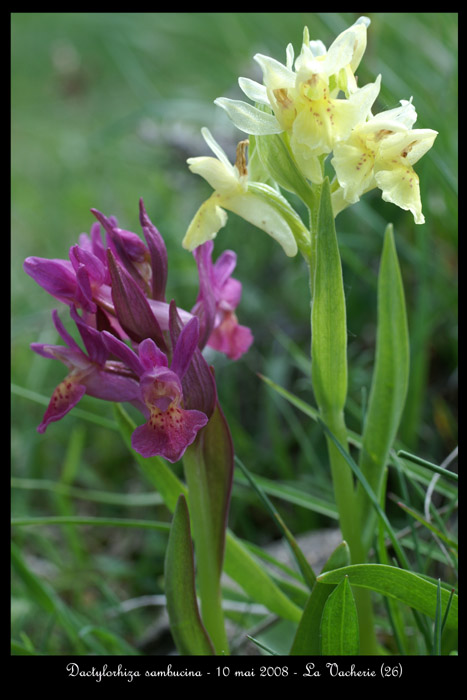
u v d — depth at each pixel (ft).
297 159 0.77
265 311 1.34
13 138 2.47
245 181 0.81
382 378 0.85
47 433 1.30
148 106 1.57
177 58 2.31
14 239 1.89
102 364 0.81
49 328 1.43
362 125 0.76
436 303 1.20
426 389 1.18
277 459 1.14
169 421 0.78
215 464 0.83
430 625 0.85
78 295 0.80
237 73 1.68
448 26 1.42
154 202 1.75
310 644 0.79
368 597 0.84
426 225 1.12
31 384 1.32
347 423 1.15
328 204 0.76
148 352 0.78
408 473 0.91
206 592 0.84
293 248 0.81
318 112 0.75
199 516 0.83
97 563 1.12
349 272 1.25
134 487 1.23
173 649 0.99
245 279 1.41
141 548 1.15
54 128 2.41
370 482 0.86
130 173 2.04
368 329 1.26
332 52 0.75
